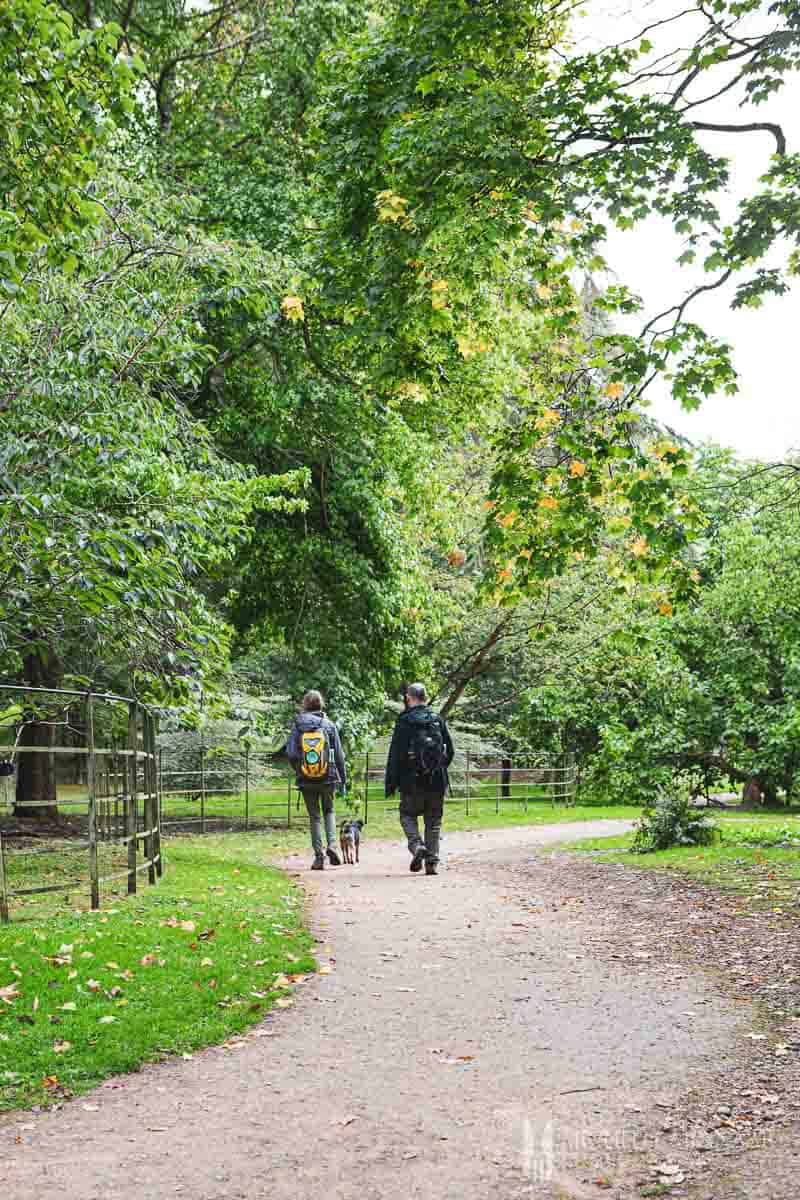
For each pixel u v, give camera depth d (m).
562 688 30.84
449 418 21.84
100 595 10.02
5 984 6.31
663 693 29.67
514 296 12.13
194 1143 4.30
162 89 21.33
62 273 10.48
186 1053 5.48
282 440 20.52
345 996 6.71
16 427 9.85
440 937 8.69
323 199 18.03
